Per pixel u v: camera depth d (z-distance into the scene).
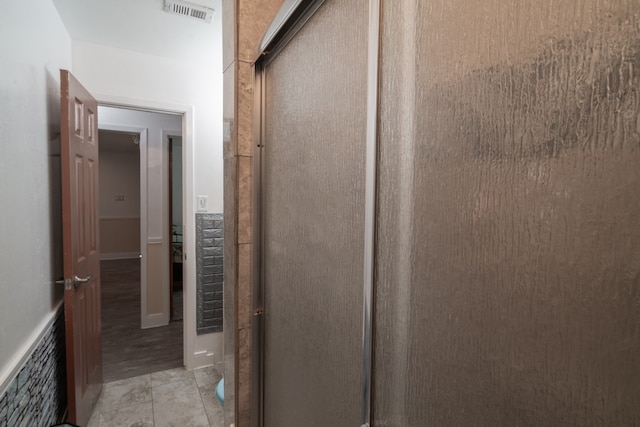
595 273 0.30
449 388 0.47
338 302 0.80
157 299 3.38
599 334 0.30
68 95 1.68
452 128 0.45
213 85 2.63
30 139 1.41
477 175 0.42
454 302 0.46
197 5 1.83
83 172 1.95
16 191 1.24
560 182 0.33
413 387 0.54
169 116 3.38
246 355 1.32
